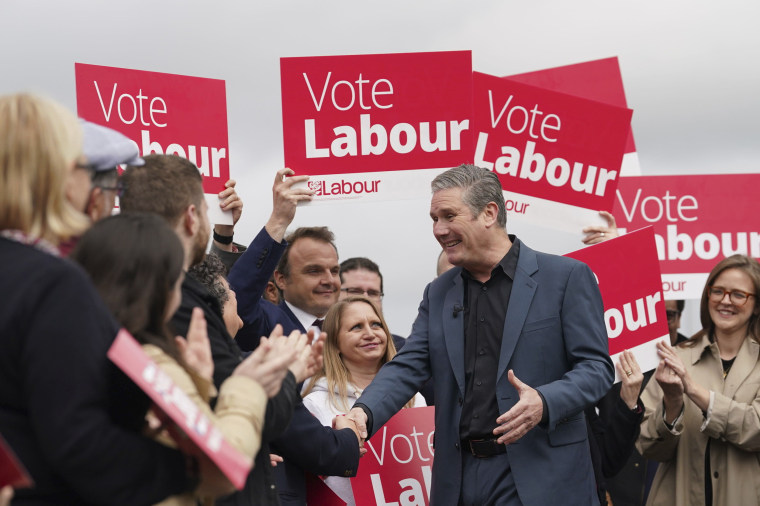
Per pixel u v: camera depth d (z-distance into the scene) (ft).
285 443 13.01
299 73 17.13
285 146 17.07
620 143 18.85
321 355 10.04
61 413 6.68
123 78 15.78
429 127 17.47
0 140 7.03
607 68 22.43
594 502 14.40
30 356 6.72
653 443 18.45
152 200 9.89
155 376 6.84
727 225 22.62
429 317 15.34
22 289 6.81
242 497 9.46
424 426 16.87
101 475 6.84
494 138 18.44
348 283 23.35
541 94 18.62
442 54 17.46
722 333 18.92
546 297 14.49
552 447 14.14
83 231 7.62
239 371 8.07
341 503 14.16
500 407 14.14
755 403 17.94
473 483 14.30
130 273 7.75
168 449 7.35
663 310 17.76
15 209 7.01
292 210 16.53
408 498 16.51
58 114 7.24
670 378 17.60
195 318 7.98
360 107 17.29
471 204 14.56
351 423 14.17
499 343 14.51
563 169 18.75
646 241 17.81
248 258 15.78
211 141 16.51
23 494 6.86
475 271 14.93
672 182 22.67
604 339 14.43
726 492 18.01
